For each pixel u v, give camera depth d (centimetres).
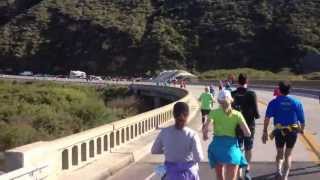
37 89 7056
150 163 1623
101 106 5444
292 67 12325
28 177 938
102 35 14700
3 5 16762
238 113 973
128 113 6091
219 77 11075
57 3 15875
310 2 13512
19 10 16675
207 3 14600
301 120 1202
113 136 1748
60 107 5450
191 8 14688
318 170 1420
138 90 9356
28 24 15712
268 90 7150
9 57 15325
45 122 4484
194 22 14262
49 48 15188
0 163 1329
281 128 1192
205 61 13500
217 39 13650
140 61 13988
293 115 1195
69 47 15025
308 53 12188
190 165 759
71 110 5212
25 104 5456
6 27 15912
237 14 13950
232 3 14312
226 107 976
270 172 1391
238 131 977
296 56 12419
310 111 3600
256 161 1572
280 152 1206
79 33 15038
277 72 12312
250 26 13525
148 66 13750
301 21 12988
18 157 939
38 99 6556
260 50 13062
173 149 757
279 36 12950
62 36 15200
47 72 14962
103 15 15188
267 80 8081
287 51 12669
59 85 10006
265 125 1212
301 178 1309
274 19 13388
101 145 1622
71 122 4728
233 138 973
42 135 3784
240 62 13125
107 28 14700
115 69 14212
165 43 13738
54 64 15062
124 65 14175
